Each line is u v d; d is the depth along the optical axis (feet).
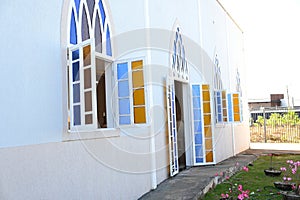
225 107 33.12
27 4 10.70
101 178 14.03
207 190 19.08
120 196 15.47
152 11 20.65
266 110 59.11
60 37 12.07
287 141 54.80
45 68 11.25
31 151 10.39
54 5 11.89
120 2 16.78
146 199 16.65
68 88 12.36
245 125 44.50
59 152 11.57
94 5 14.38
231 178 23.41
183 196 16.69
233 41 42.37
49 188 10.98
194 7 29.04
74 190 12.19
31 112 10.55
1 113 9.53
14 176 9.72
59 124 11.68
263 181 22.11
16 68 10.14
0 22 9.70
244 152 40.47
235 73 42.04
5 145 9.57
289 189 19.16
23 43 10.44
